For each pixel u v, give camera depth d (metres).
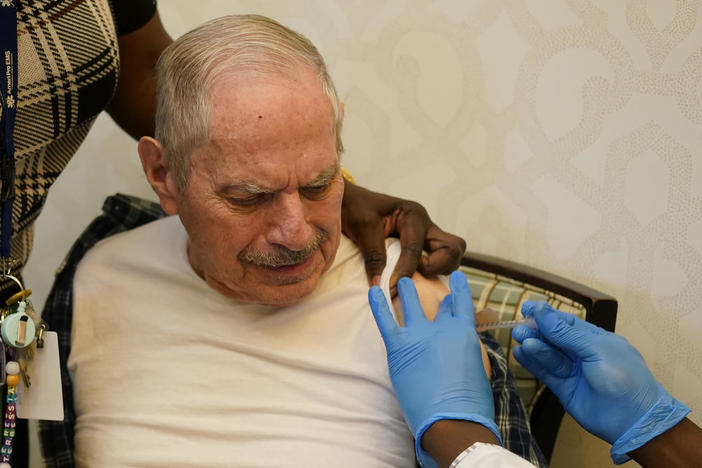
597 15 1.17
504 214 1.34
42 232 1.65
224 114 0.82
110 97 0.91
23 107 0.81
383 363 0.97
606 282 1.25
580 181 1.25
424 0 1.33
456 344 0.89
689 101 1.11
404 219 1.05
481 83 1.31
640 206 1.19
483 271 1.30
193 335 1.00
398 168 1.44
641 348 1.24
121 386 1.01
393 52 1.39
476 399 0.85
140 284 1.06
